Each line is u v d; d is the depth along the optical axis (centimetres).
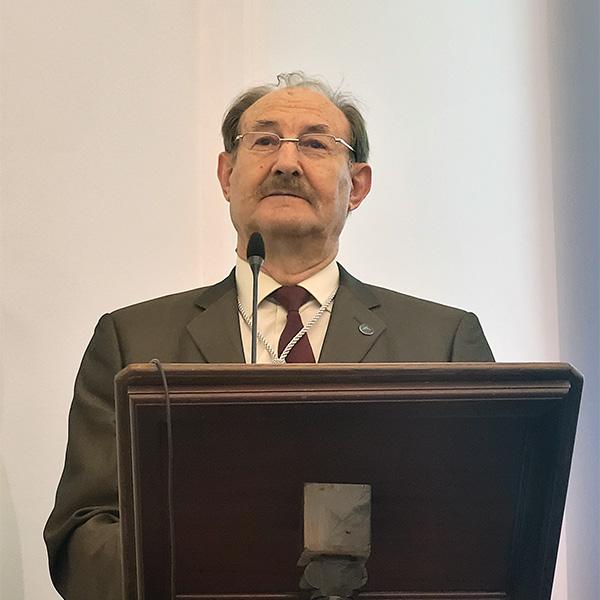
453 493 488
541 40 1217
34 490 959
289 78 887
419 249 1157
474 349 764
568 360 1138
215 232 1095
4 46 1024
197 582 489
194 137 1107
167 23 1119
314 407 465
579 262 1156
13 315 980
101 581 591
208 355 736
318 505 476
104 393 725
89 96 1063
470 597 500
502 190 1182
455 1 1222
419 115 1191
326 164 794
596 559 1072
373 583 494
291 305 780
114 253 1046
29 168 1016
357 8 1203
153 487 475
